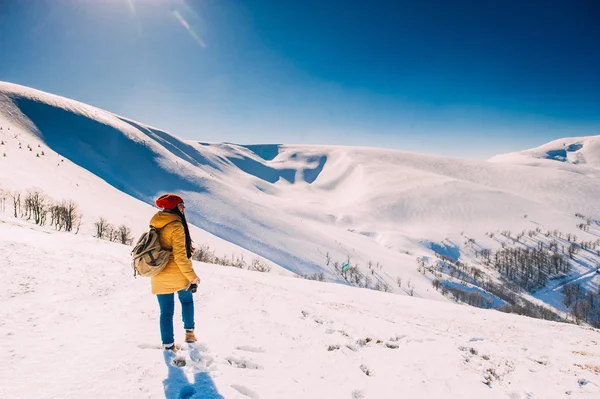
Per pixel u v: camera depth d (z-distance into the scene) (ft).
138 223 424.05
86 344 13.17
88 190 532.73
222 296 24.32
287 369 13.43
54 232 57.77
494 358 17.76
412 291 567.18
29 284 20.15
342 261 655.35
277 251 649.61
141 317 17.11
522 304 560.20
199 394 10.52
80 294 19.97
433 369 15.03
